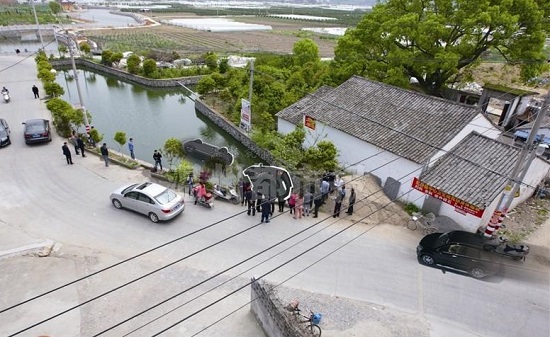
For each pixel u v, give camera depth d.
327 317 12.23
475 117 19.39
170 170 20.75
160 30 82.38
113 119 33.47
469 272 14.45
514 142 26.06
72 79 46.53
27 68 42.84
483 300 13.32
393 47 29.88
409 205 19.12
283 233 16.39
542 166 19.30
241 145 28.84
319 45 72.38
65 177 20.08
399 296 13.33
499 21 24.89
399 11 30.91
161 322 11.87
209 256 14.77
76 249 14.82
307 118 24.59
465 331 12.06
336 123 22.75
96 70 50.50
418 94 22.25
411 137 19.52
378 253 15.42
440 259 14.62
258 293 11.52
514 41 27.45
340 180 19.34
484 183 16.39
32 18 82.69
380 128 21.14
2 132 23.17
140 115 35.09
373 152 20.77
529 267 14.87
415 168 18.56
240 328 11.80
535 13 25.91
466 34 27.47
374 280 14.00
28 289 12.83
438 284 13.97
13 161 21.38
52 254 14.49
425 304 13.04
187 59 51.38
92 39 63.44
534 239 16.69
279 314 10.48
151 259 14.45
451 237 15.28
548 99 11.81
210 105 35.88
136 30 80.69
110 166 21.66
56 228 16.02
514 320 12.56
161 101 40.00
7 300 12.34
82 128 27.83
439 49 28.72
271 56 44.78
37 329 11.41
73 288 12.96
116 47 58.38
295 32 90.44
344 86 25.75
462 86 35.06
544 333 12.14
